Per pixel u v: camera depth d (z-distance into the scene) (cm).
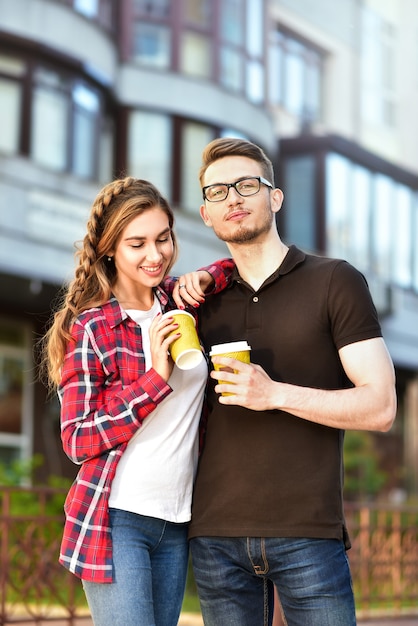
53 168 1278
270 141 1641
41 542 645
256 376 275
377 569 844
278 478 285
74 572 274
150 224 291
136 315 298
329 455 288
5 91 1249
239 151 303
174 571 294
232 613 293
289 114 1867
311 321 292
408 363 1839
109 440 276
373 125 2056
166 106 1471
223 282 309
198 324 312
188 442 293
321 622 280
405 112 2120
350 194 1783
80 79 1334
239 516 286
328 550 283
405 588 866
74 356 285
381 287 1762
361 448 1544
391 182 1884
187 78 1495
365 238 1808
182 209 1403
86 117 1348
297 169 1753
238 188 299
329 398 276
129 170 1439
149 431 287
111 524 279
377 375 281
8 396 1276
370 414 275
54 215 1205
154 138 1462
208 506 292
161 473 286
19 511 908
